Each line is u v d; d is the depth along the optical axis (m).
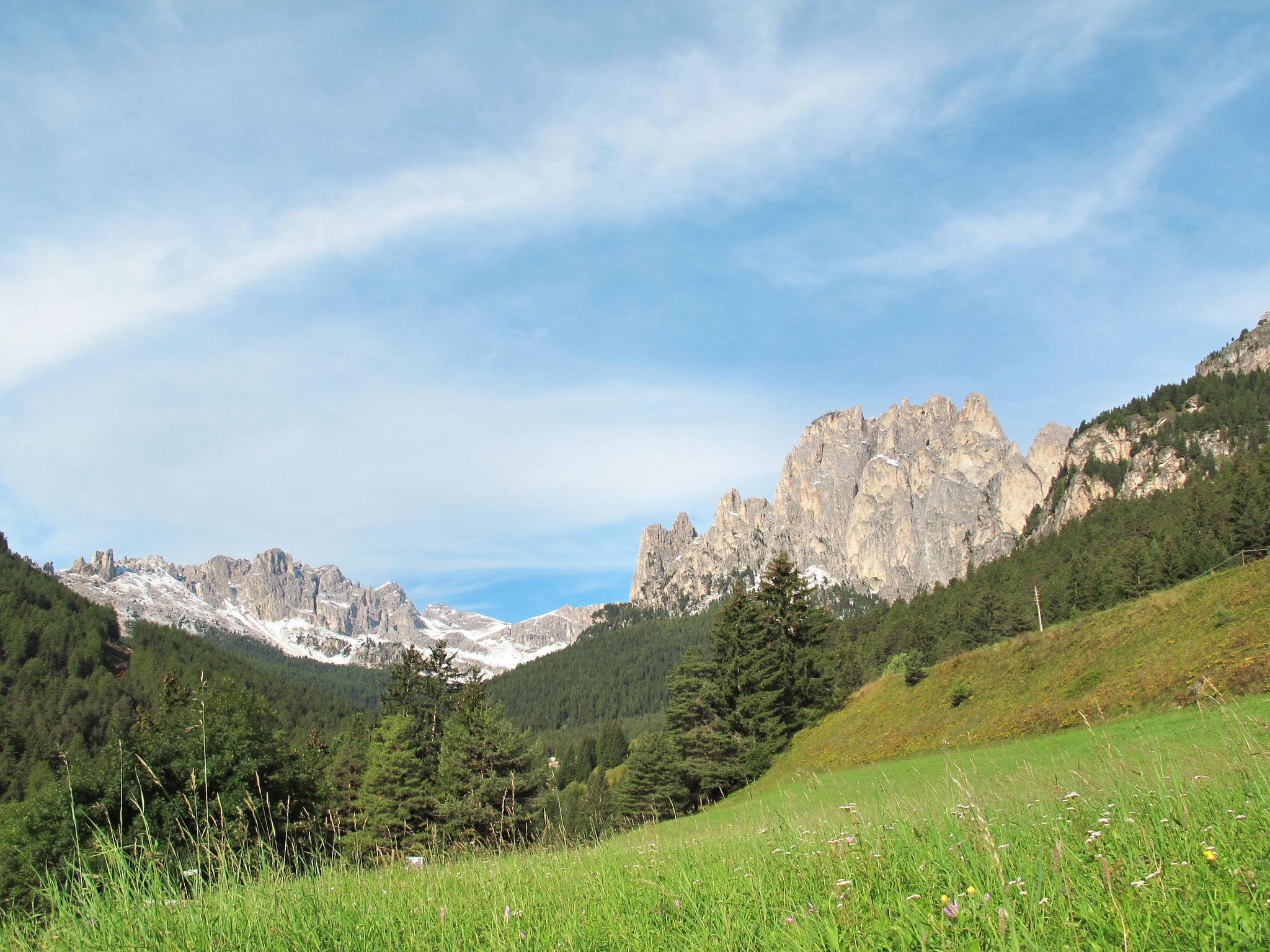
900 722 50.62
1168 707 31.55
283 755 24.41
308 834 9.14
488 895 7.95
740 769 56.12
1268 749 8.68
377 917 6.58
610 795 61.78
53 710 117.88
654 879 7.94
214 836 7.22
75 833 6.77
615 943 5.94
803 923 5.26
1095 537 145.62
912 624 122.19
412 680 56.72
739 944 5.43
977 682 49.09
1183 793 7.80
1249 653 32.00
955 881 5.85
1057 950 4.26
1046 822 7.90
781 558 69.94
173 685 46.09
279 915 6.14
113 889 6.11
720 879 7.33
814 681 64.25
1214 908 4.45
